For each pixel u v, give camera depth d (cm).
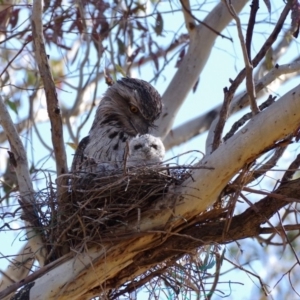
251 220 1014
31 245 1093
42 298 992
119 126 1310
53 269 1009
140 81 1376
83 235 1007
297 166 1048
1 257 1066
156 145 1098
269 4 1127
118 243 998
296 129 944
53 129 1060
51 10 1473
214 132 1081
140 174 994
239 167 956
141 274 1088
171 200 984
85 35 1512
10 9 1529
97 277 1001
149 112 1328
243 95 1198
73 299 1012
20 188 1128
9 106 1475
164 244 1010
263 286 1076
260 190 993
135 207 993
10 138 1148
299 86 911
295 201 977
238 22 937
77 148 1290
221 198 1015
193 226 1017
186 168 977
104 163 1134
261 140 936
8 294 986
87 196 1023
